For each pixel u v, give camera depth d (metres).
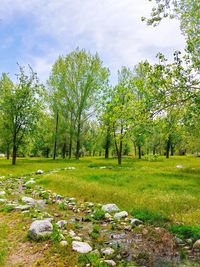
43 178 25.44
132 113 10.18
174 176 26.53
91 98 55.47
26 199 16.38
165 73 9.72
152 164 44.88
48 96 59.50
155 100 9.87
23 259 8.16
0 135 51.22
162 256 8.53
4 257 8.23
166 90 9.78
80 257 8.15
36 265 7.75
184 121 10.28
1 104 47.78
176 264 7.98
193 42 9.89
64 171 32.66
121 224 11.66
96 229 10.71
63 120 60.00
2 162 52.03
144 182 22.44
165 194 17.23
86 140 69.44
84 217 12.41
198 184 21.44
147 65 9.88
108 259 8.23
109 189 18.70
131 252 8.80
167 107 10.06
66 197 17.66
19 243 9.33
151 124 10.18
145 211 13.26
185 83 9.72
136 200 15.36
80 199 17.20
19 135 49.22
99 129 11.91
